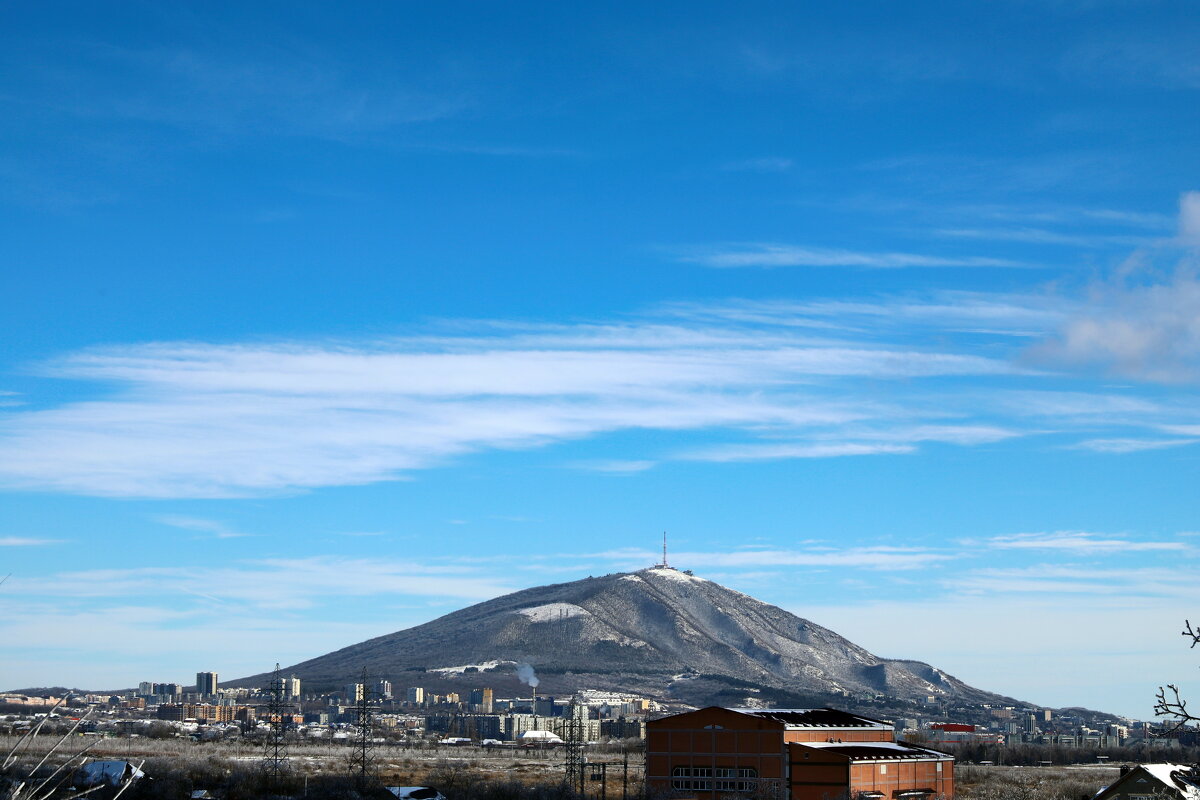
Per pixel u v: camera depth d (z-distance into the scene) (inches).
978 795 6038.4
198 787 5438.0
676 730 5369.1
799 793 5147.6
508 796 5718.5
